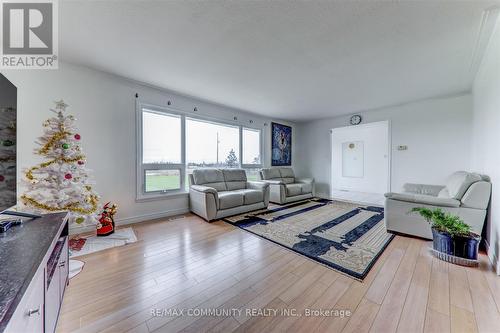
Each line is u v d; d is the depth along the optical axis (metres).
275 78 2.86
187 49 2.14
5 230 1.09
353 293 1.46
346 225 2.98
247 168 4.89
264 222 3.12
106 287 1.52
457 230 1.91
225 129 4.43
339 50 2.14
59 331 1.12
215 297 1.42
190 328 1.15
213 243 2.33
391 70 2.60
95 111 2.70
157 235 2.56
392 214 2.61
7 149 1.23
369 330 1.13
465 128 3.40
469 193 2.18
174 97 3.50
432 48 2.09
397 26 1.75
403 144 4.08
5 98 1.20
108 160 2.82
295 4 1.51
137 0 1.47
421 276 1.66
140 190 3.12
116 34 1.89
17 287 0.64
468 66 2.48
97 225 2.48
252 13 1.61
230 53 2.21
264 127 5.22
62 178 2.04
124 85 2.94
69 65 2.49
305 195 5.01
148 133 3.27
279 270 1.77
